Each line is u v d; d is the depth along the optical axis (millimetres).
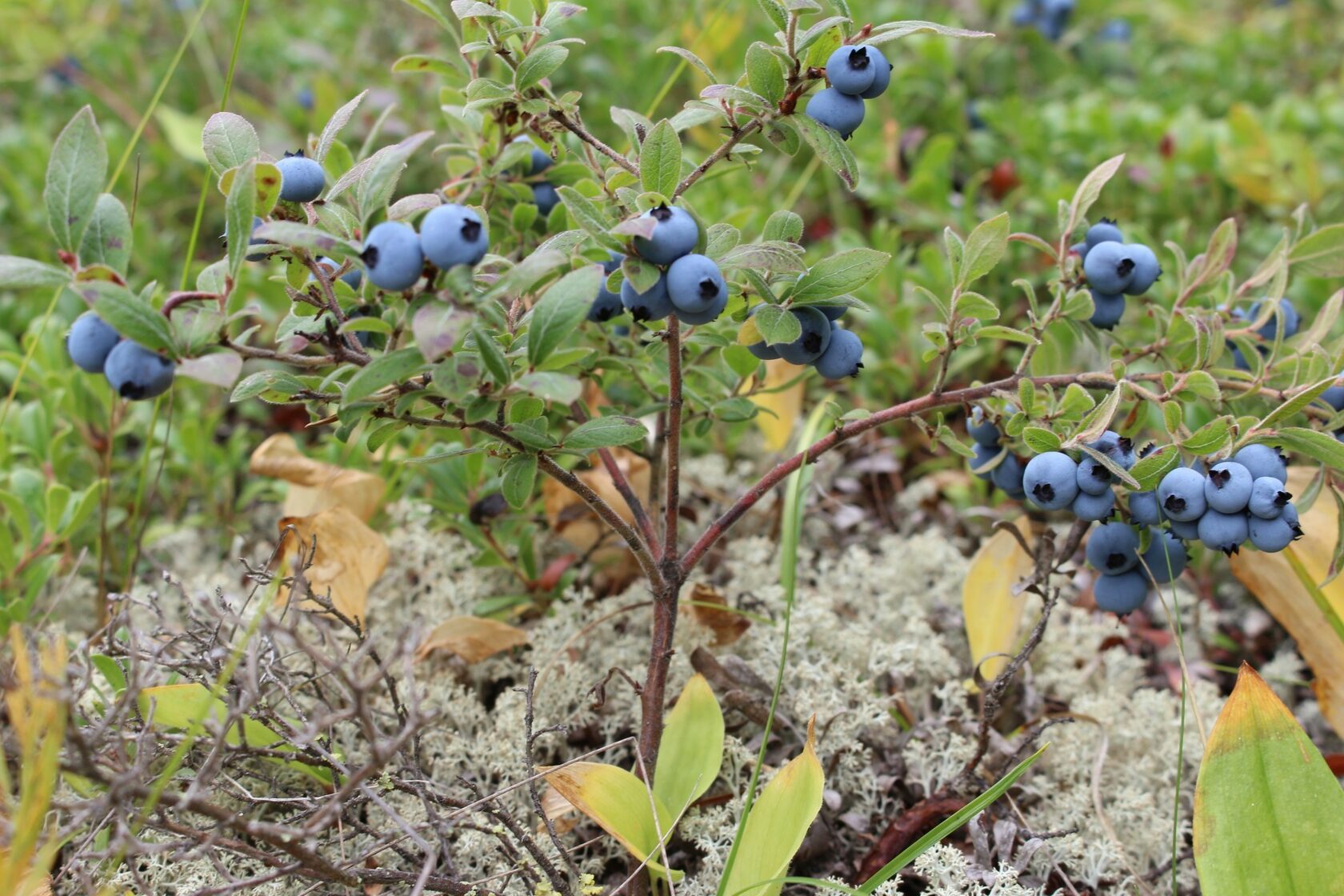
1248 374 373
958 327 359
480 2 345
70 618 442
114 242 313
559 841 362
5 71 758
